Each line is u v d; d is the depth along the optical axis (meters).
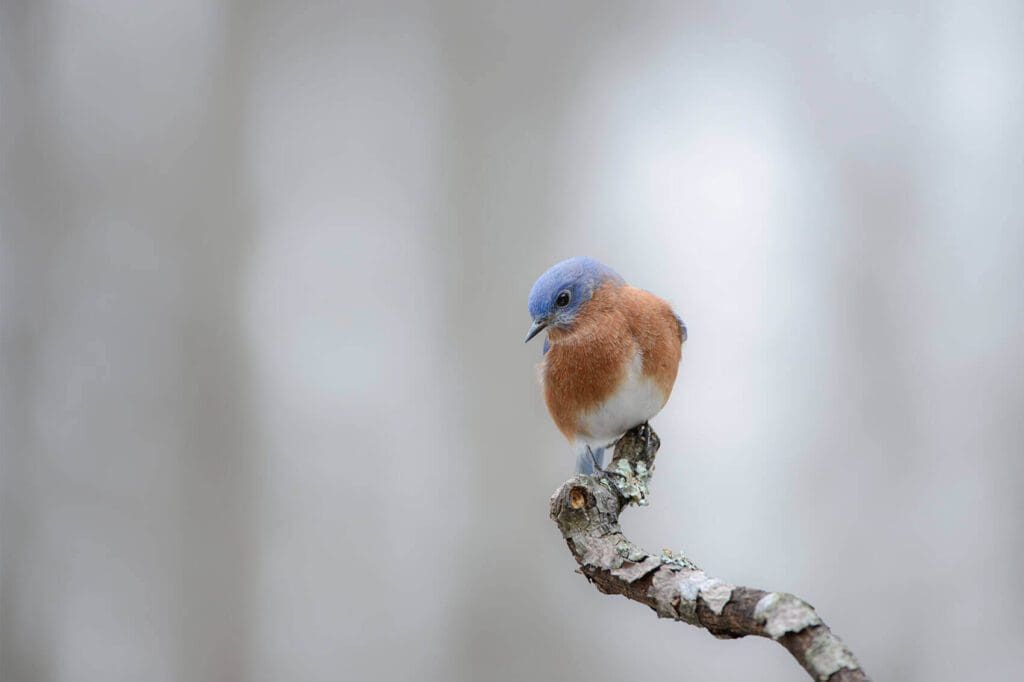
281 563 13.35
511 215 14.15
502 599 13.12
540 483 13.40
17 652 12.92
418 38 14.45
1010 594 13.07
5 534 12.97
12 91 13.47
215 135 13.82
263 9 14.08
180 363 13.41
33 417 13.14
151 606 13.14
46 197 13.42
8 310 13.21
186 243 13.65
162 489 13.21
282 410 13.56
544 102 14.34
